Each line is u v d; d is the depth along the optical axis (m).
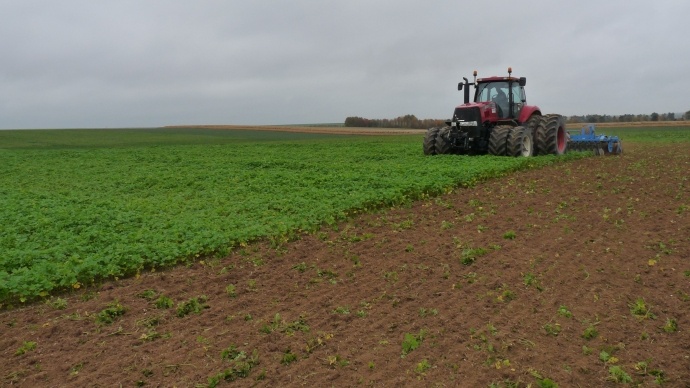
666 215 11.16
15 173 21.94
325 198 13.82
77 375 5.49
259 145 39.09
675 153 24.59
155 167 23.39
